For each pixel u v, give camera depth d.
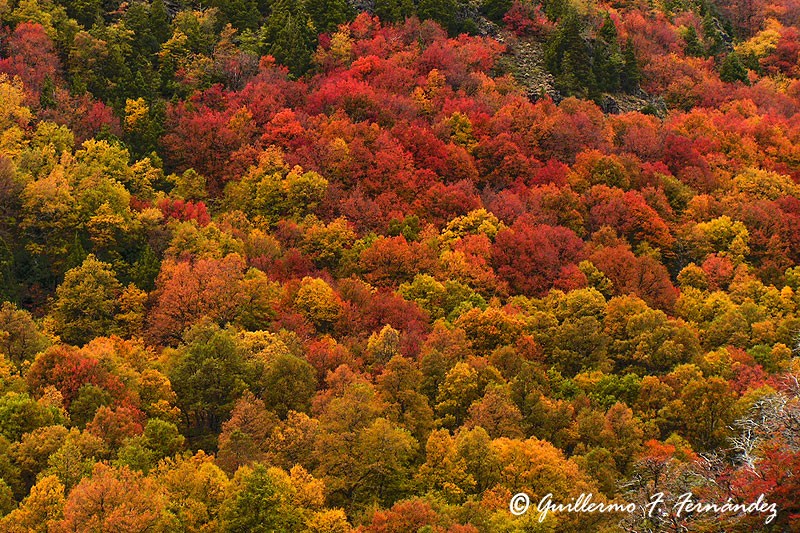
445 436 91.81
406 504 79.06
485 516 81.44
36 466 87.38
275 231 147.25
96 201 135.38
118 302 122.56
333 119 167.38
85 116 156.12
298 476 85.25
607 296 139.50
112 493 76.19
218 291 121.88
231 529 79.06
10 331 108.75
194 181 151.62
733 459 83.62
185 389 103.00
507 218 153.62
